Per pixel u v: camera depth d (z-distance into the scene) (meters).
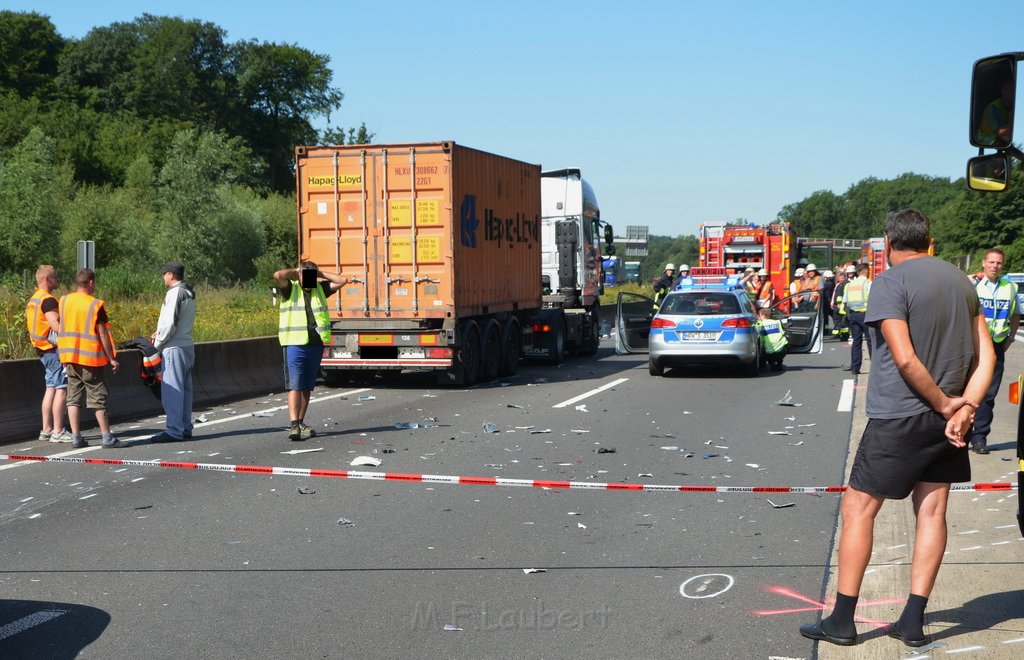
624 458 10.60
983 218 80.06
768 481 9.42
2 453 11.04
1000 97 5.73
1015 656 4.97
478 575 6.49
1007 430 12.14
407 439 11.91
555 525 7.75
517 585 6.28
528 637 5.38
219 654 5.15
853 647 5.17
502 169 20.09
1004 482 9.06
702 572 6.54
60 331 11.36
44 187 48.94
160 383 11.96
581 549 7.09
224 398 16.12
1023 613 5.56
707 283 21.23
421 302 17.52
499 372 19.84
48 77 93.19
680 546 7.16
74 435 11.45
